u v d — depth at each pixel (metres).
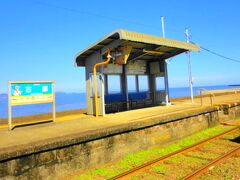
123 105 11.16
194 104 12.55
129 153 6.16
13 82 6.91
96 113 8.98
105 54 9.27
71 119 8.79
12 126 7.73
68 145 4.75
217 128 9.90
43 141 4.42
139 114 8.80
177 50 10.90
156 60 12.44
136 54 10.44
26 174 4.11
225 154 5.61
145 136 6.71
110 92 10.83
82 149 5.04
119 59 8.93
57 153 4.59
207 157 5.70
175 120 7.92
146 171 4.87
